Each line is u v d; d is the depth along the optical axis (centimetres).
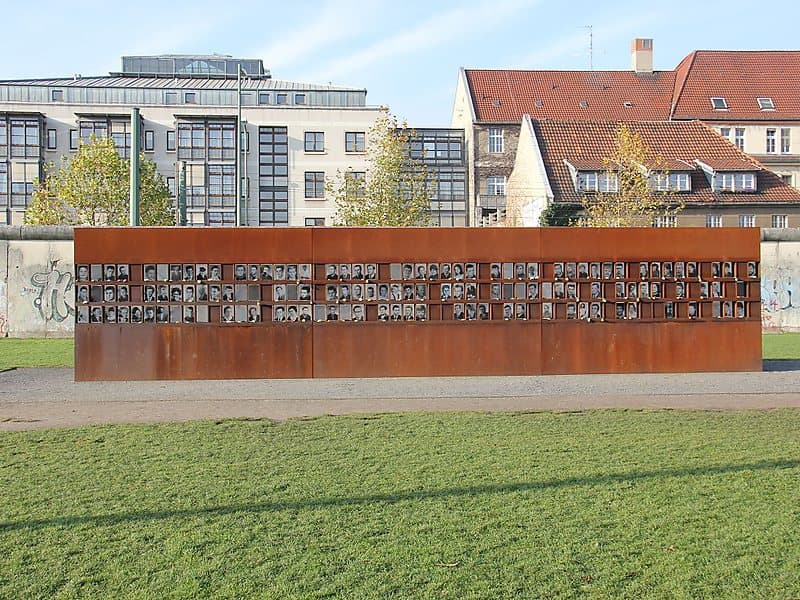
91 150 4941
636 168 4741
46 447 1062
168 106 6781
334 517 731
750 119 6744
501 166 6856
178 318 1816
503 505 763
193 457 991
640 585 573
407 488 829
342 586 576
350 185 4781
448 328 1845
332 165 6894
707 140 5653
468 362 1847
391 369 1836
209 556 636
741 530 686
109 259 1806
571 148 5531
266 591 568
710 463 928
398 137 4744
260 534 687
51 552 648
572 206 5078
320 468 924
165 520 727
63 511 759
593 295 1872
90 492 826
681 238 1886
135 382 1780
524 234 1861
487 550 644
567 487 824
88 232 1803
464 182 7006
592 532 684
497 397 1552
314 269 1831
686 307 1888
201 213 6706
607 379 1792
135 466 944
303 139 6875
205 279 1817
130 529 703
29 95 7131
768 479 852
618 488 820
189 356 1812
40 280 3192
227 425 1223
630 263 1875
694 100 6844
